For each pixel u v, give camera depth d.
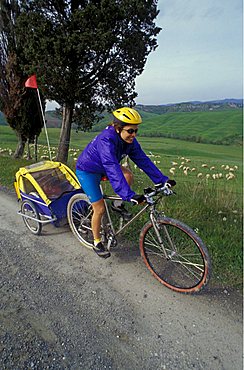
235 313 2.29
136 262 3.11
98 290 2.61
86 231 3.50
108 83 8.27
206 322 2.20
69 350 1.93
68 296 2.52
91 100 8.68
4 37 10.03
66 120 9.25
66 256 3.27
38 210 3.70
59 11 7.25
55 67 6.88
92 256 3.26
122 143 2.54
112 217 3.68
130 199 2.27
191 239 2.54
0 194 5.93
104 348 1.96
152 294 2.55
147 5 7.21
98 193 2.85
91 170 2.74
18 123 11.62
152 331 2.11
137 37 7.28
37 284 2.71
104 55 7.45
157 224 2.64
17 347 1.94
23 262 3.13
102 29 6.37
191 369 1.80
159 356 1.90
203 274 2.42
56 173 3.79
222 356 1.89
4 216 4.64
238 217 4.34
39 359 1.85
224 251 3.21
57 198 3.46
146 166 2.80
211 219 4.17
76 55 6.86
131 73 8.21
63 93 7.70
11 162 9.84
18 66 9.91
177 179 10.20
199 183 6.59
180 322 2.20
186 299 2.48
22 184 3.83
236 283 2.69
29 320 2.21
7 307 2.37
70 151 18.16
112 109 8.99
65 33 6.86
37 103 11.10
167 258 2.74
